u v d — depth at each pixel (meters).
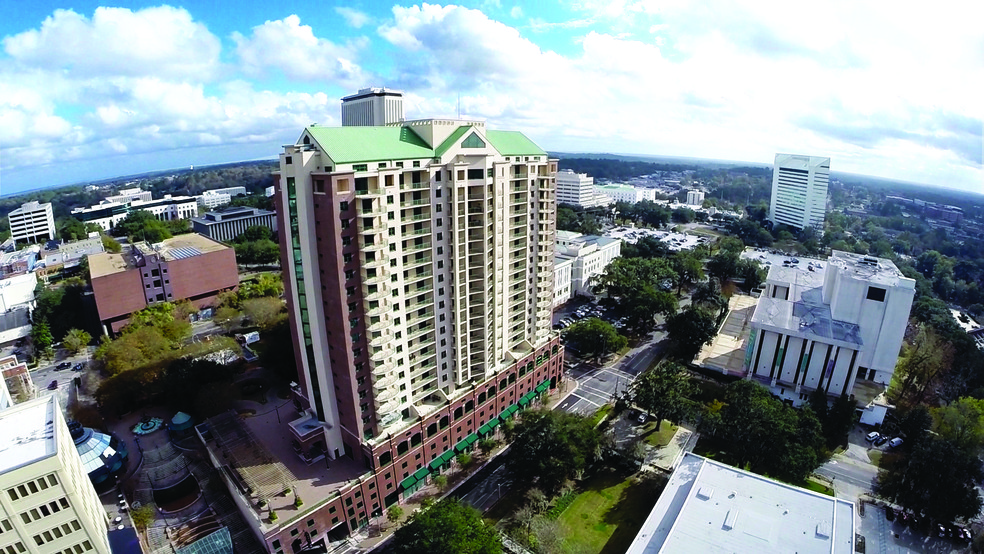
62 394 124.12
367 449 81.94
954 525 81.44
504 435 104.19
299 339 84.81
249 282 189.62
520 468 87.88
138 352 122.31
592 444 92.06
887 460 98.06
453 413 96.31
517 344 115.00
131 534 76.44
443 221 88.56
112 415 111.69
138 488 90.56
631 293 165.12
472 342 99.19
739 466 92.69
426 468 92.38
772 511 72.50
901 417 106.88
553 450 88.25
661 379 106.88
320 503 76.38
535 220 111.25
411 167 81.69
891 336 117.38
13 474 59.50
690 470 83.06
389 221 79.44
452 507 73.56
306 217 73.50
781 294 148.88
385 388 83.56
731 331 158.50
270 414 103.69
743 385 101.56
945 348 125.81
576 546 77.81
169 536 80.19
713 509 73.38
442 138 88.00
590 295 192.75
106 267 164.00
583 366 137.88
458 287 92.12
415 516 73.38
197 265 172.12
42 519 62.75
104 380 116.62
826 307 130.38
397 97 105.94
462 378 98.88
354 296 76.88
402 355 87.12
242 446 90.06
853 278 119.31
